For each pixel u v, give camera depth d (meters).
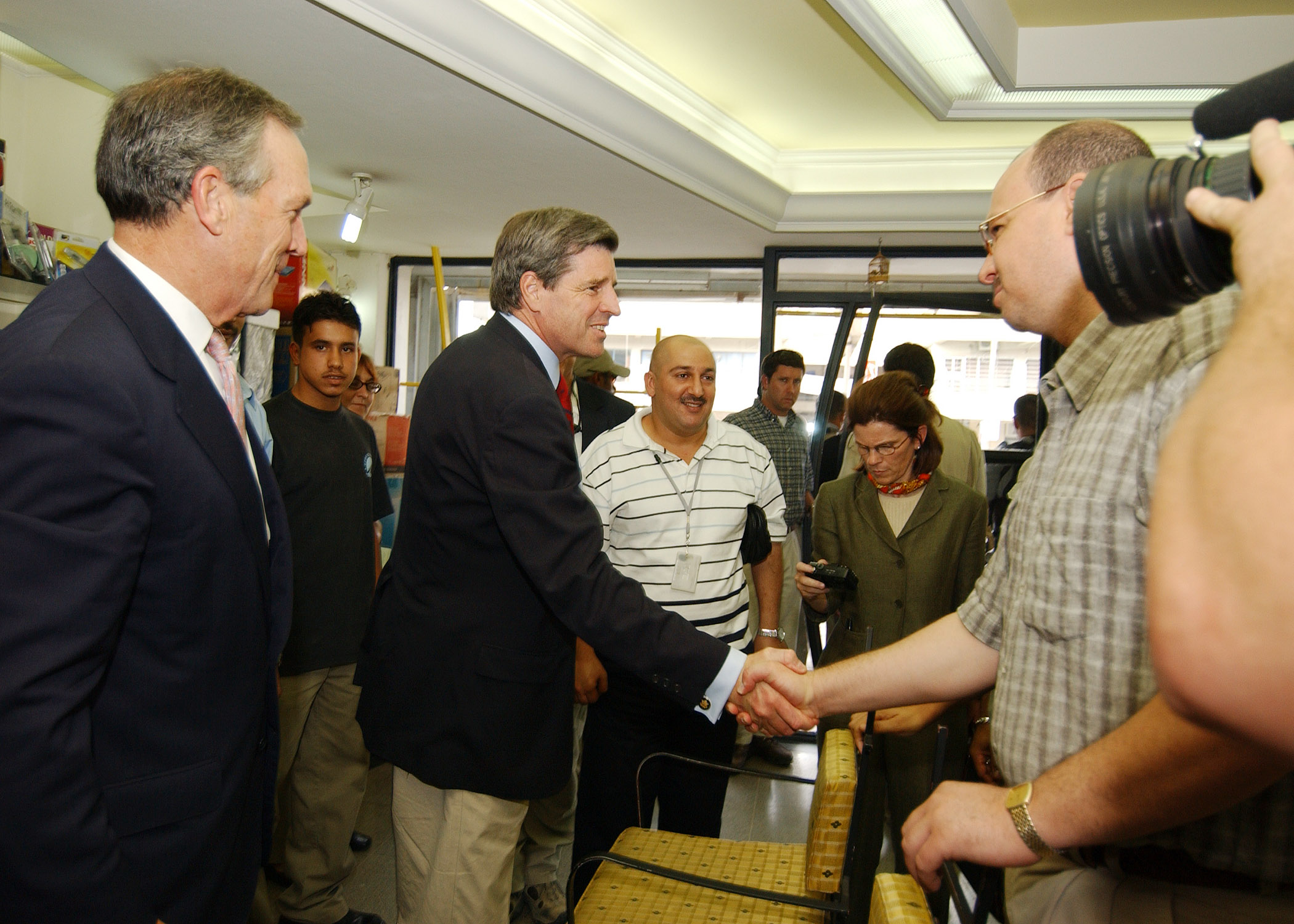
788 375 3.48
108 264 0.90
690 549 1.96
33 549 0.72
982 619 1.11
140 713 0.86
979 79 2.55
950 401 3.51
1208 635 0.34
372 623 1.49
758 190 3.55
